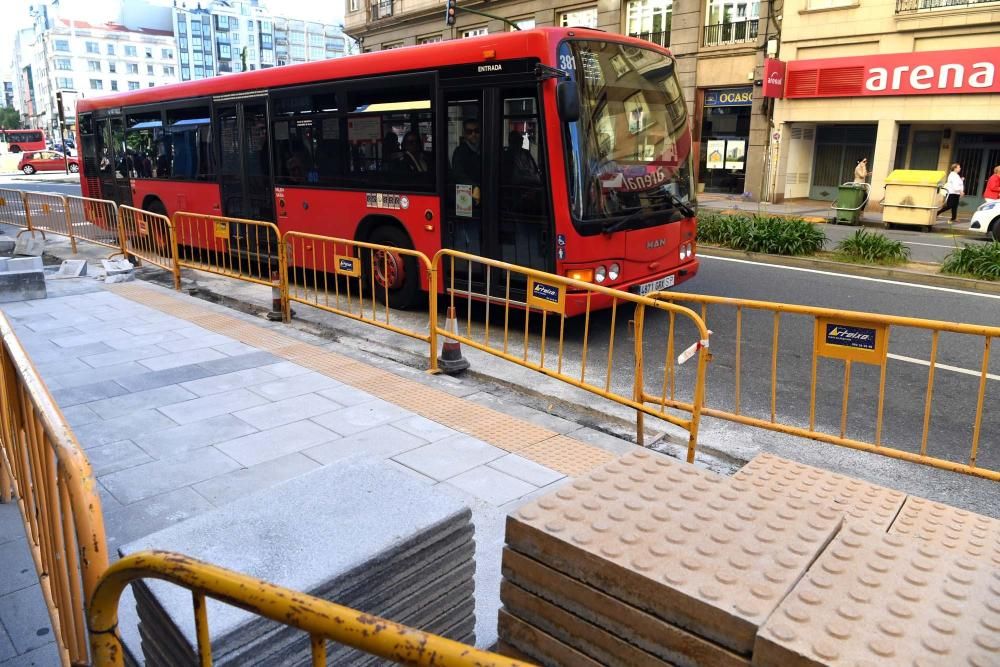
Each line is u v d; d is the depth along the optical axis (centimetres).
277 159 1049
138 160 1366
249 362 681
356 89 917
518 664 124
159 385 614
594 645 189
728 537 192
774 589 169
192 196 1234
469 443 506
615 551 186
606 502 213
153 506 414
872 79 2138
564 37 740
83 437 507
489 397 614
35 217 1413
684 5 2488
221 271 987
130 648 258
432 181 852
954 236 1603
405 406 576
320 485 263
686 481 229
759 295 1073
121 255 1230
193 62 15688
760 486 241
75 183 3816
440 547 241
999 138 2108
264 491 260
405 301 923
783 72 2311
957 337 834
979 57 1933
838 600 164
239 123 1104
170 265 1076
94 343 737
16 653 284
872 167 2272
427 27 3422
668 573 176
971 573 175
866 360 457
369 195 928
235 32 16088
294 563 215
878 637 151
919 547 188
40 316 848
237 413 554
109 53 14450
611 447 517
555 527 198
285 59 17125
